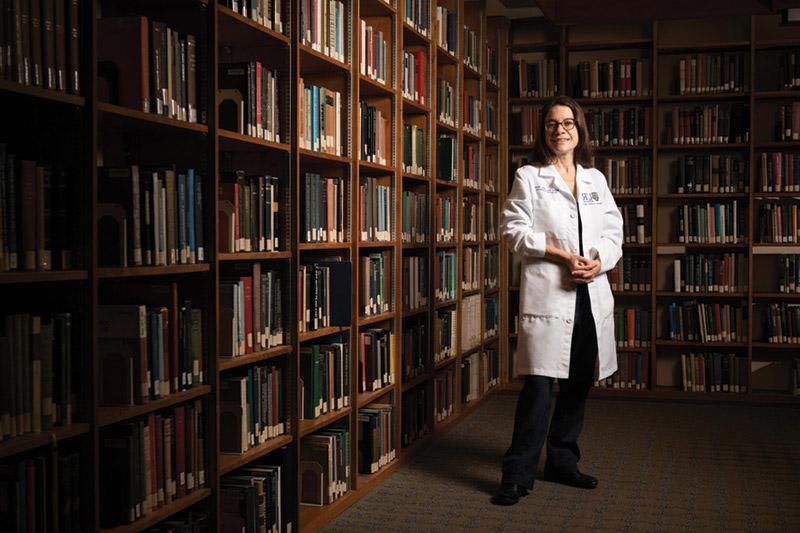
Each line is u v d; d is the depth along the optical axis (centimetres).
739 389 620
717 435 505
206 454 259
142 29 225
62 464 199
